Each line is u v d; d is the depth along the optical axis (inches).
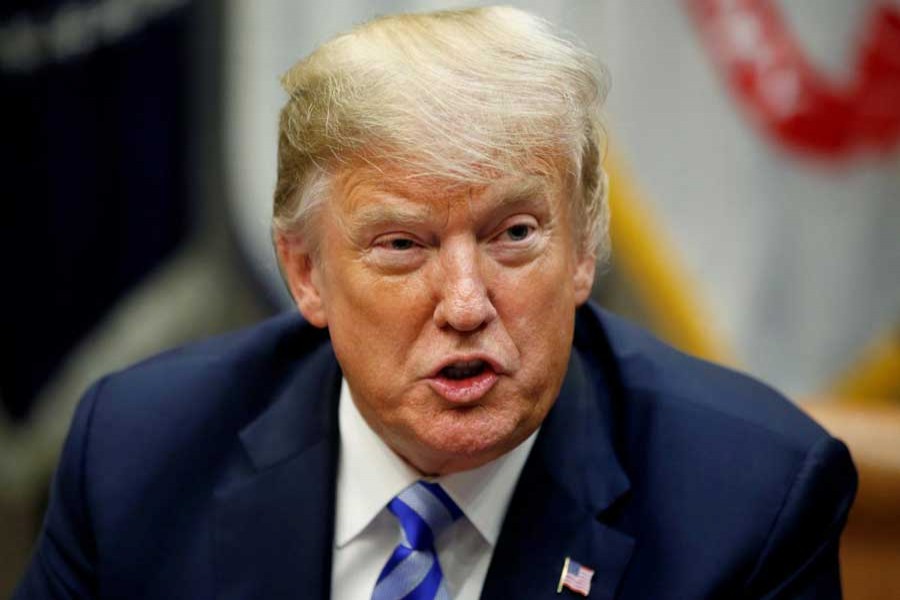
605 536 110.7
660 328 219.8
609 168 214.5
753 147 215.3
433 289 97.2
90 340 229.6
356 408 117.4
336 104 97.3
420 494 112.0
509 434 99.7
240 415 124.6
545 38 101.1
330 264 102.2
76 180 225.5
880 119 213.3
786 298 218.8
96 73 222.4
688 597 106.7
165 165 226.2
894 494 137.9
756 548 108.8
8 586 232.4
